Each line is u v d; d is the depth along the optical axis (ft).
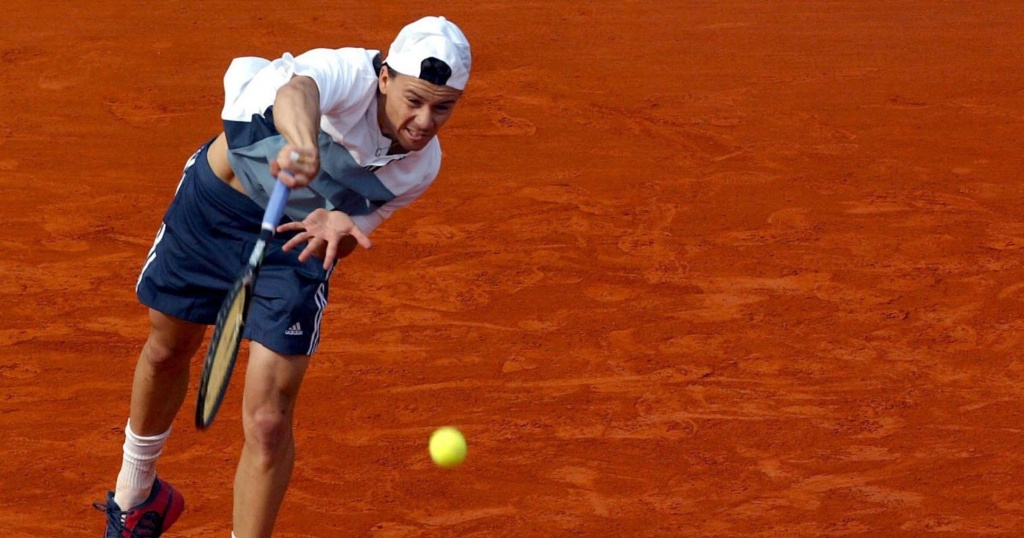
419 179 53.88
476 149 128.88
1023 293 98.73
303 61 48.91
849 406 80.48
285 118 45.34
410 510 67.87
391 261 100.94
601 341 88.43
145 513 59.93
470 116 138.72
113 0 173.78
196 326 56.29
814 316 93.66
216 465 71.61
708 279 99.81
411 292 95.50
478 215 111.65
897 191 121.08
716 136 135.44
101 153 124.16
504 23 173.58
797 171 125.80
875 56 163.84
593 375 83.46
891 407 80.53
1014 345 89.76
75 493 68.59
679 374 83.87
